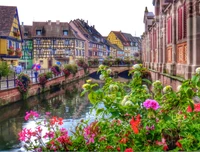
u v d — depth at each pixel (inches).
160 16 894.4
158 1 999.6
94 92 167.8
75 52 2635.3
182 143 155.5
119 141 166.1
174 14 672.4
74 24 3065.9
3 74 874.1
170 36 732.7
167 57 796.6
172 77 619.2
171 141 165.6
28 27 2672.2
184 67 548.1
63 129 198.2
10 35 1662.2
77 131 195.8
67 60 2532.0
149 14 1529.3
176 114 176.6
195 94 171.9
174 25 670.5
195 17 472.1
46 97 1159.0
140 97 179.8
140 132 164.1
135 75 197.8
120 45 4552.2
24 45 2534.5
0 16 1695.4
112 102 167.3
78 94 1277.1
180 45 613.9
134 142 163.2
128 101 168.1
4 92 836.0
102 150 164.9
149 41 1362.0
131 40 4820.4
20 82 962.7
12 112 813.2
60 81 1620.3
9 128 608.4
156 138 163.3
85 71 2432.3
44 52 2527.1
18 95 954.1
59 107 911.0
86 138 180.2
